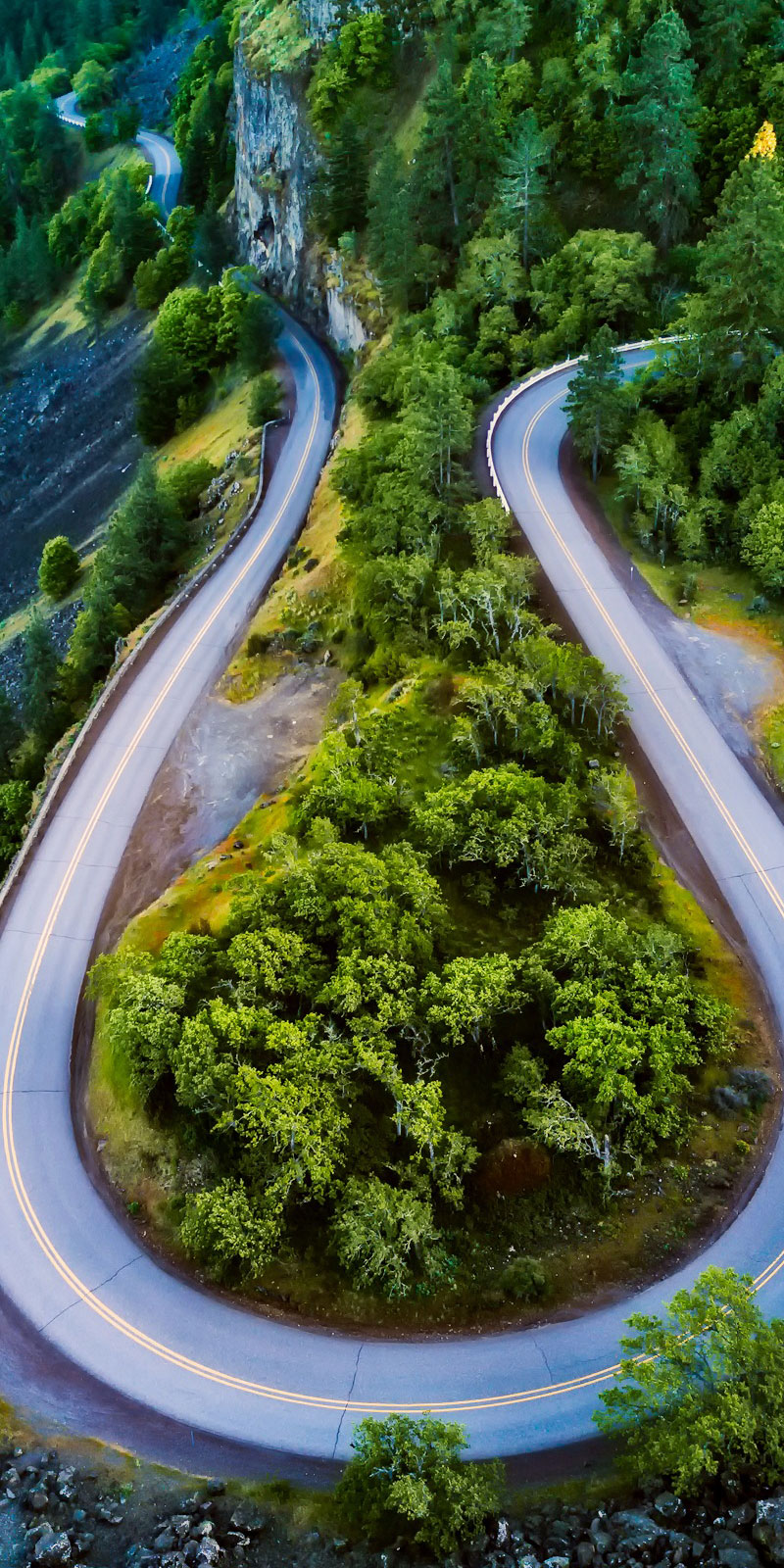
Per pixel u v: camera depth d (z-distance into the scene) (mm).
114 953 58094
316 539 92875
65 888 63219
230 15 192125
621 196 108062
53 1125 51594
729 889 57750
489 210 109312
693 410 82875
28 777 87375
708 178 104438
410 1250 44875
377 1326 43406
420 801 60219
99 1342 43344
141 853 65312
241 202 160000
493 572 69812
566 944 50750
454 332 103500
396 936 51406
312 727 73375
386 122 131750
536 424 90375
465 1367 41688
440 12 128250
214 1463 39469
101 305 174750
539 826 55750
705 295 84375
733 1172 47125
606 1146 45969
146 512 103312
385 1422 38219
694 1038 50281
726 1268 43844
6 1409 41219
